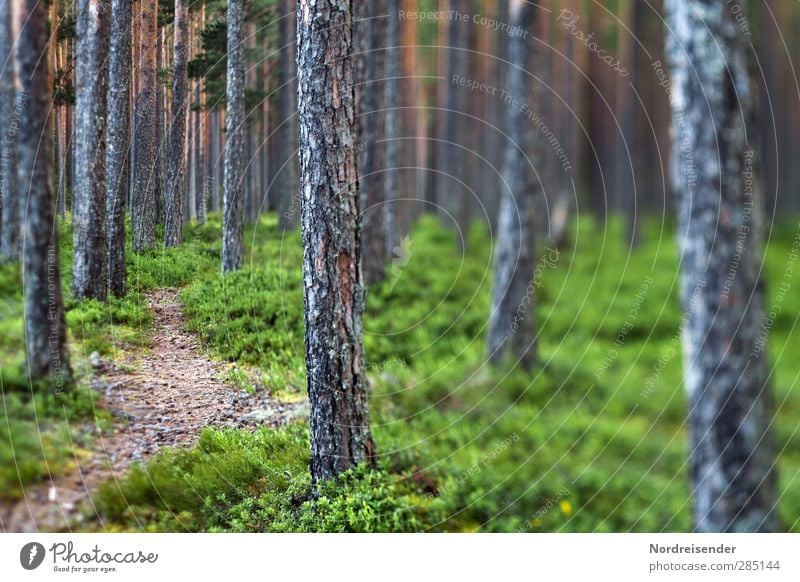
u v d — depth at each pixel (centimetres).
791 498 556
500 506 562
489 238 1605
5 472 453
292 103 672
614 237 1664
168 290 570
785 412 786
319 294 474
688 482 619
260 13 648
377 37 955
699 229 433
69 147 565
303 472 505
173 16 584
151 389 523
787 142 1844
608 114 1742
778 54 1731
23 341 494
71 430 483
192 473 488
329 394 480
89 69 550
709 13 424
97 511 455
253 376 564
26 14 507
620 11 1562
